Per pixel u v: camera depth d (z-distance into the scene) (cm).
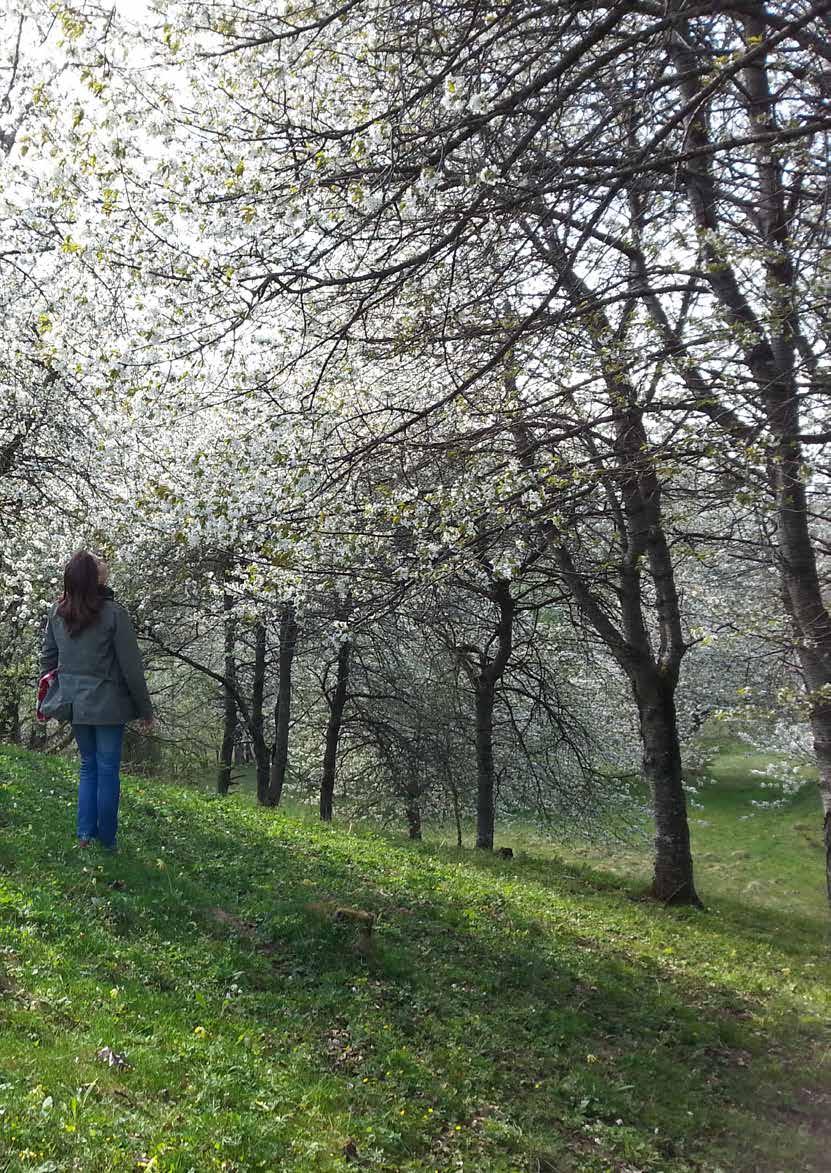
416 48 682
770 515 1092
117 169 650
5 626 2345
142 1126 420
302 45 676
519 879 1443
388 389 1078
